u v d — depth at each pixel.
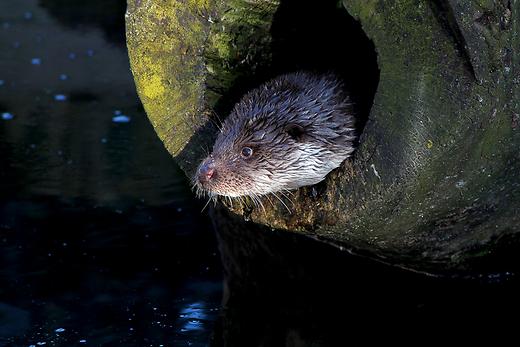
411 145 8.69
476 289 10.97
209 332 10.19
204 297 10.98
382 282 11.14
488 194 9.40
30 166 14.74
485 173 9.09
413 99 8.62
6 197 13.65
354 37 10.85
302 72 10.76
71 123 16.47
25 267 11.66
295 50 10.92
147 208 13.38
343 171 9.38
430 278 11.15
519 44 8.60
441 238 9.96
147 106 10.52
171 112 10.45
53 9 21.52
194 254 12.03
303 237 12.05
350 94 10.38
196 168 10.47
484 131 8.66
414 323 10.32
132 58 10.40
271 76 11.13
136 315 10.57
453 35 8.38
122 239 12.45
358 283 11.14
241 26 10.17
